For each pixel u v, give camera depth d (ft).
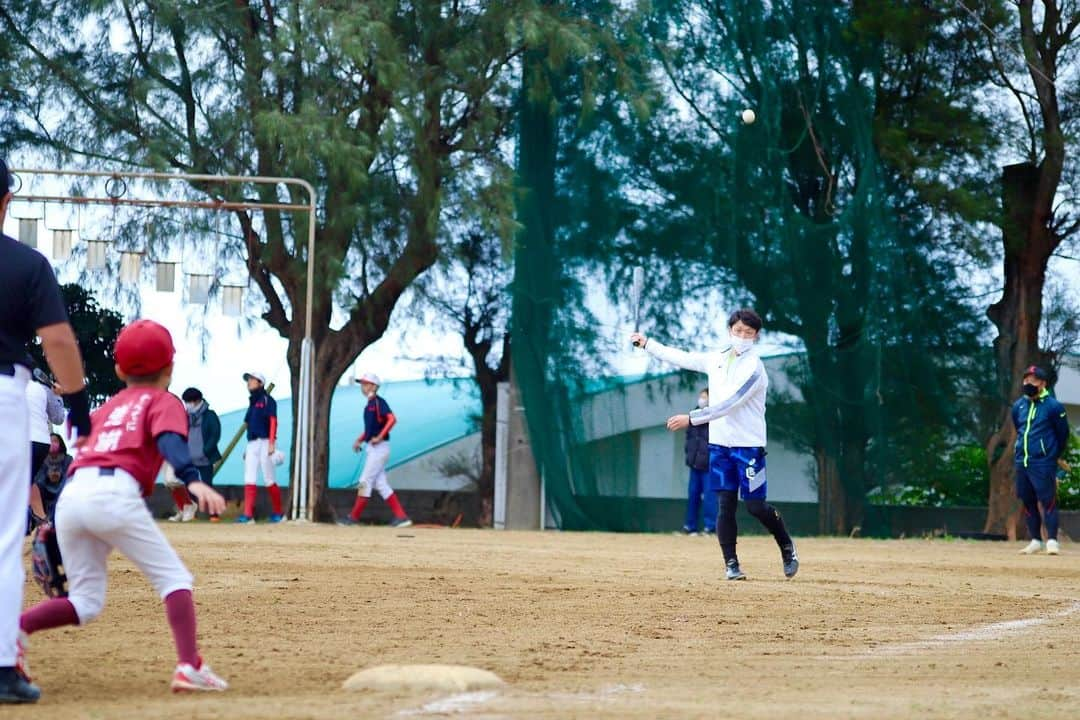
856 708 53.06
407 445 292.81
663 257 246.88
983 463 265.75
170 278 241.14
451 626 83.15
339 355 270.05
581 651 72.64
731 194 246.27
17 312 54.24
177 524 225.15
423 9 259.80
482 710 50.75
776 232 245.45
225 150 257.34
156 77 256.52
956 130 262.88
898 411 249.55
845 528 247.91
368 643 74.49
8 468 53.01
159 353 56.39
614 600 100.22
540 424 247.91
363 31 240.32
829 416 247.70
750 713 51.19
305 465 240.53
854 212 247.29
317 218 256.52
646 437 247.50
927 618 94.68
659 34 248.73
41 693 55.21
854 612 96.78
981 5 264.11
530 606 95.20
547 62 249.14
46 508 143.33
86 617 56.18
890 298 247.70
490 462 281.74
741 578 120.57
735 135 246.06
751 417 119.55
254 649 71.00
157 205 236.22
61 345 54.39
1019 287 262.67
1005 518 255.09
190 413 237.66
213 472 255.09
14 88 256.93
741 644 77.46
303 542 168.55
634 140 247.91
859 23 253.44
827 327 247.50
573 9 255.29
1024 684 62.49
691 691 57.88
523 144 253.03
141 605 90.48
